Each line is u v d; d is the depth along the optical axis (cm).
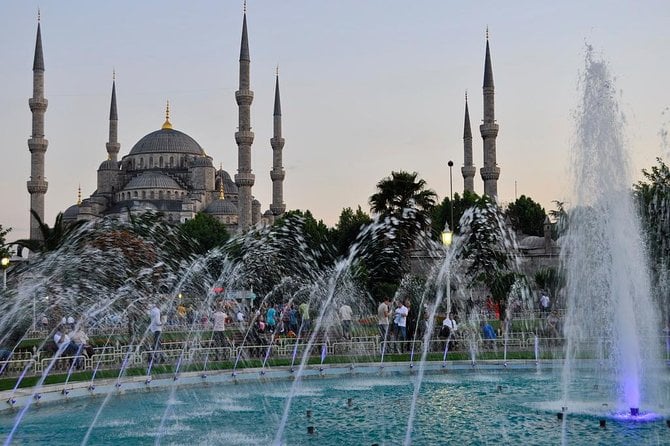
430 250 5222
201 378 2105
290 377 2267
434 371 2377
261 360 2514
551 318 3253
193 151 15812
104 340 3262
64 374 2109
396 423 1520
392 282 4850
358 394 1941
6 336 3195
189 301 4662
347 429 1464
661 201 3472
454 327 2891
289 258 5694
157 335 2522
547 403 1731
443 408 1688
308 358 2562
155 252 4494
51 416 1633
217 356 2578
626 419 1509
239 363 2416
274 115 11862
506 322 3297
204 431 1466
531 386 2039
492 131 10088
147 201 14100
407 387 2059
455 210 7144
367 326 3544
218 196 15088
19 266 4194
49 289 3862
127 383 1962
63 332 2495
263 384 2147
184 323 4106
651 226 3397
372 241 4988
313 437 1393
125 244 4156
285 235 5894
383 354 2603
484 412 1625
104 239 4097
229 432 1455
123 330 3856
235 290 5116
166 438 1404
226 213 13988
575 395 1858
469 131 11156
